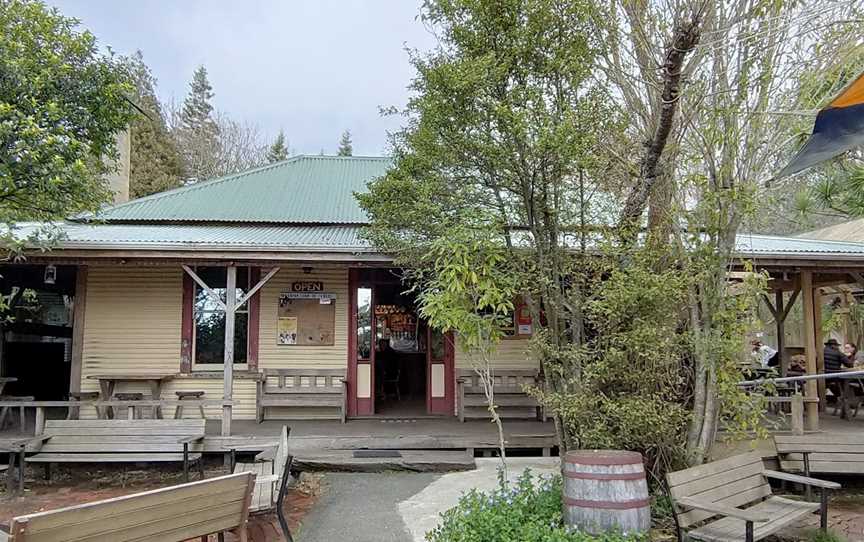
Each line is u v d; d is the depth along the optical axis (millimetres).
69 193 6699
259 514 4672
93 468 7492
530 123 5449
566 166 5621
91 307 9609
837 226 13633
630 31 5816
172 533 3316
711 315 5336
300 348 9844
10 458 6496
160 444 6840
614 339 5188
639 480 4203
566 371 5562
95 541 2914
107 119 7211
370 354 9898
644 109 5895
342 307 9953
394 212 6895
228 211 10633
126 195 12641
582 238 5828
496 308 5613
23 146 5953
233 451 6770
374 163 13727
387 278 10094
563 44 5668
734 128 5320
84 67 6969
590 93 5770
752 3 5223
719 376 5238
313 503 5848
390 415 9758
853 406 9562
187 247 7547
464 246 5488
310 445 7727
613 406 5004
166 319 9711
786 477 5023
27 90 6352
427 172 6559
